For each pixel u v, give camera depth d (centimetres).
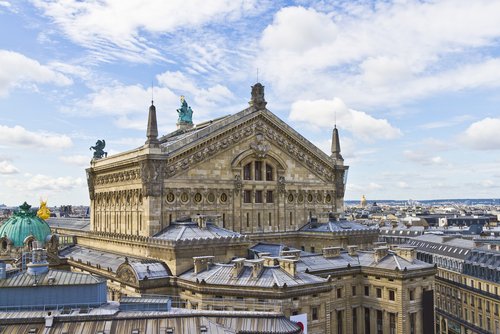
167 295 7419
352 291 8762
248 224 9450
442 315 13650
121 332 5038
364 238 10050
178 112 12544
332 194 10838
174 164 8631
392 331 8344
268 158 9825
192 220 8719
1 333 5003
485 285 11606
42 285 5694
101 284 5894
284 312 6688
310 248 9900
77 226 14288
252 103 9600
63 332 4994
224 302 6944
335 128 11094
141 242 8469
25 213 10644
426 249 15100
